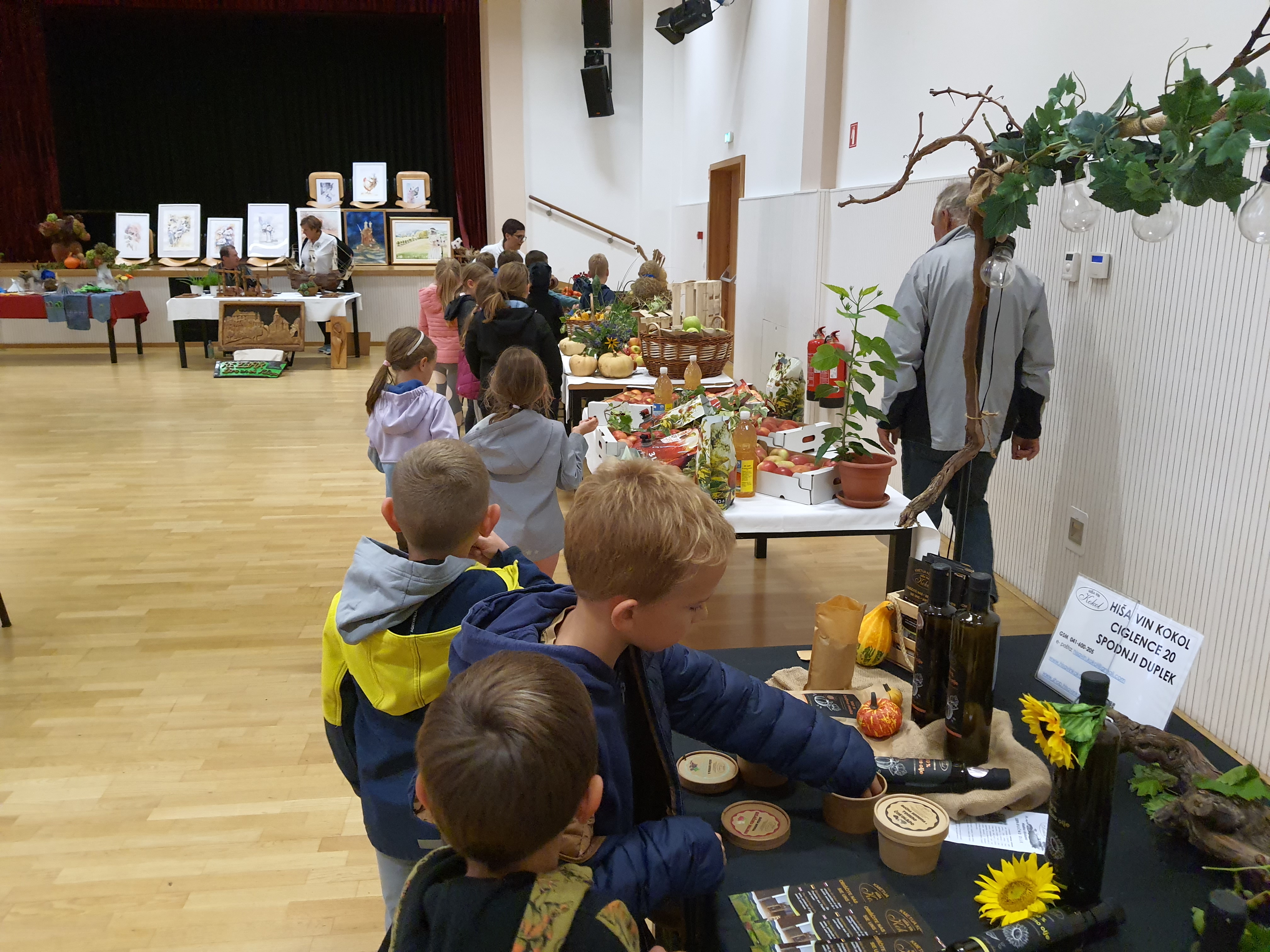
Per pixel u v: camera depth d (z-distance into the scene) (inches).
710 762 53.4
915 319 109.1
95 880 81.9
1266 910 41.2
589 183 422.9
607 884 36.9
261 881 82.2
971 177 49.9
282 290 404.2
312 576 152.8
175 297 372.2
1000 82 138.3
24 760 100.4
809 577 151.5
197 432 250.7
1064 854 41.1
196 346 414.0
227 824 90.0
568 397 187.8
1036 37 128.9
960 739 50.8
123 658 124.0
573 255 429.7
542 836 31.7
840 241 203.0
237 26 458.0
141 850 86.0
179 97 471.5
